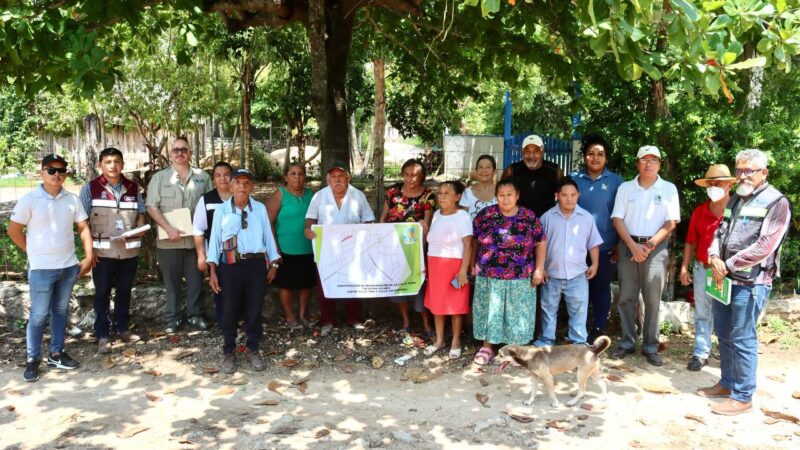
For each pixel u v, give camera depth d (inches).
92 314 250.1
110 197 224.2
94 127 513.7
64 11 231.3
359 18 351.6
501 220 212.2
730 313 183.2
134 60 620.7
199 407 181.8
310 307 263.7
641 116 260.5
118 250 225.9
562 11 269.7
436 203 239.9
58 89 228.8
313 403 185.3
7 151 855.7
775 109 275.1
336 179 234.4
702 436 165.2
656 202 211.8
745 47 268.5
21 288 250.8
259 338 216.2
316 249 229.9
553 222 216.2
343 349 230.4
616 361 220.2
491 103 872.3
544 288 220.4
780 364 218.2
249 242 208.2
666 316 251.1
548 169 232.8
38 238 199.6
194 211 240.7
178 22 319.6
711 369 214.4
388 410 180.5
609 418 175.5
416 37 354.3
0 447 156.6
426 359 222.1
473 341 239.6
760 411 180.9
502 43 317.7
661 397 190.4
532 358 180.9
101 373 207.8
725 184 200.1
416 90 388.2
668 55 196.7
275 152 1028.5
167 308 243.3
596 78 278.8
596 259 214.8
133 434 163.0
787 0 164.1
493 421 171.5
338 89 289.7
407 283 231.8
